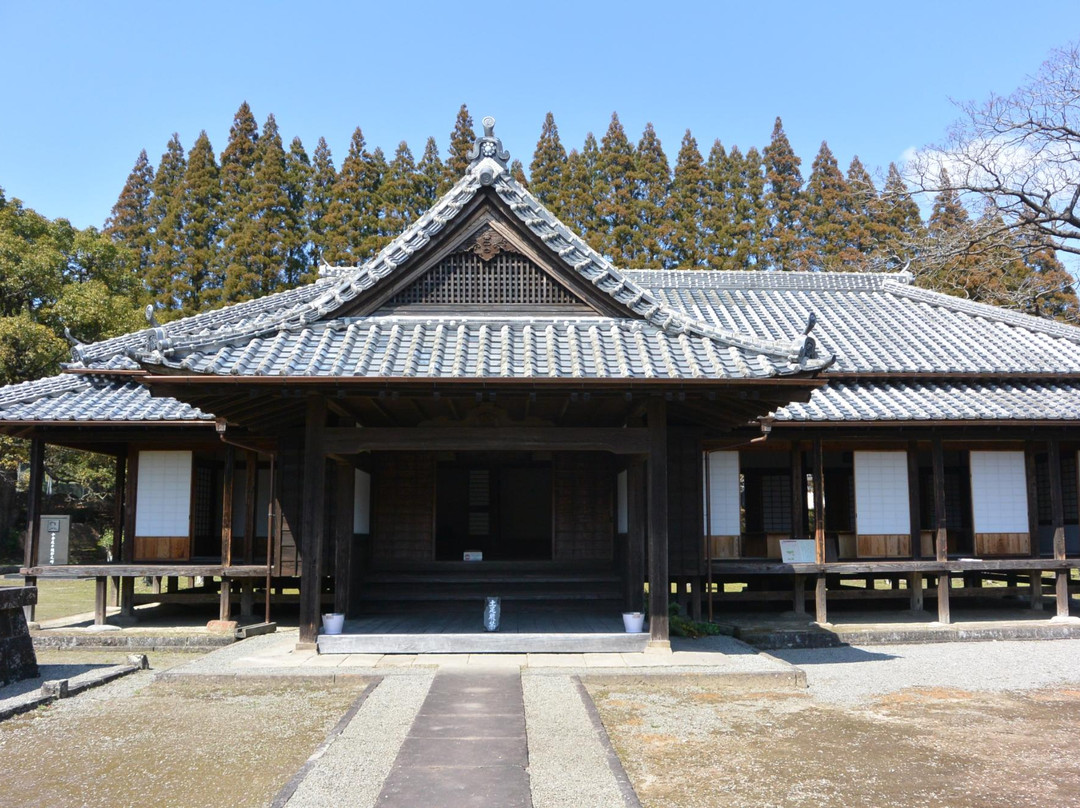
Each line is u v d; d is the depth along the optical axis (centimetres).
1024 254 2123
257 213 3588
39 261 2600
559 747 625
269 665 884
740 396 855
